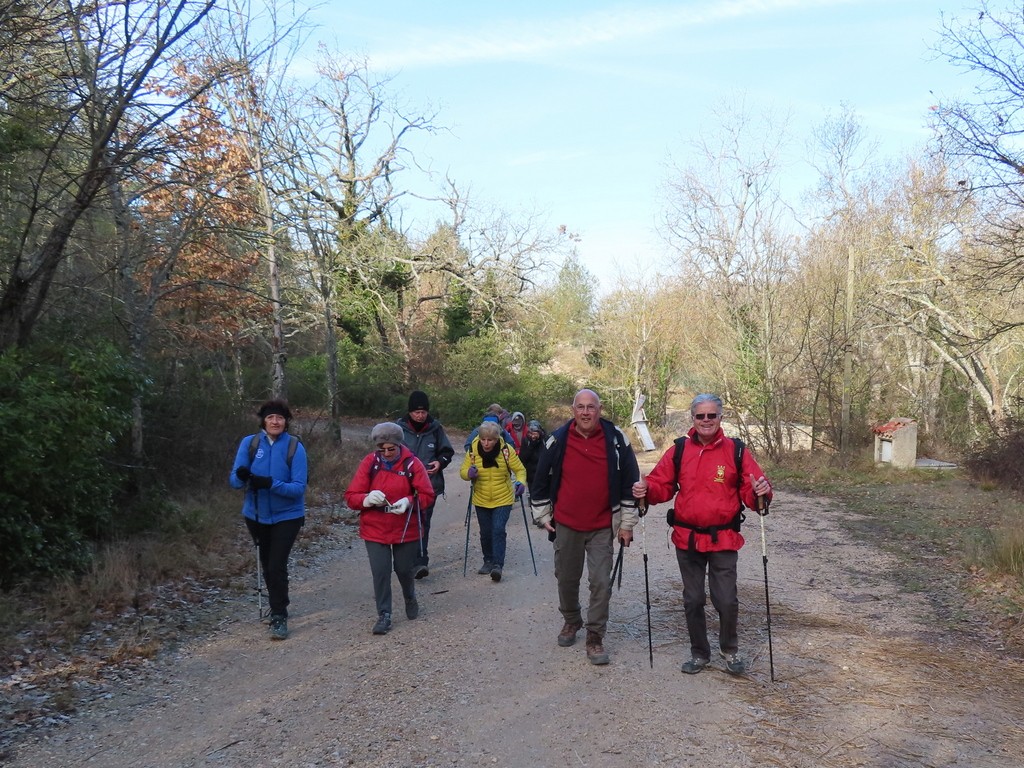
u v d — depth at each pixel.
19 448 6.41
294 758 4.23
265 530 6.44
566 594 5.87
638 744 4.30
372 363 34.34
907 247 21.31
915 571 8.42
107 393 7.61
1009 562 7.86
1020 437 14.21
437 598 7.54
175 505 9.40
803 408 21.22
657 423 30.95
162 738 4.49
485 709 4.82
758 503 5.16
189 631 6.43
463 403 31.94
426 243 32.94
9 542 6.64
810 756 4.14
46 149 8.24
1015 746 4.25
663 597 7.40
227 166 11.85
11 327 8.08
